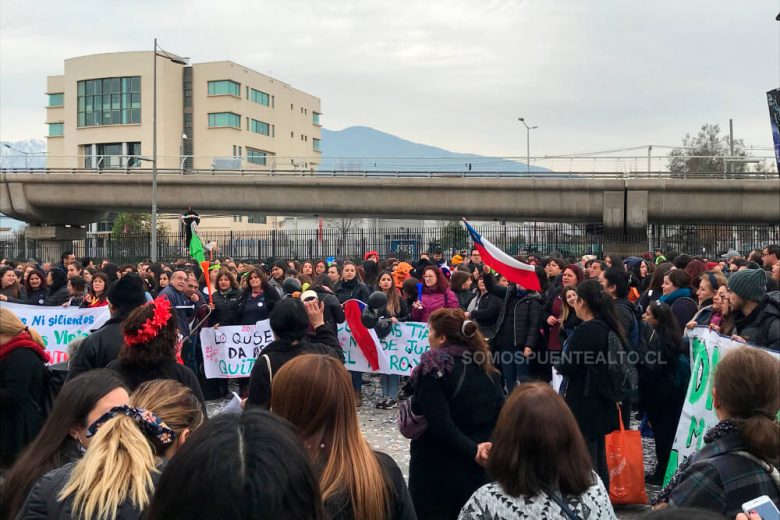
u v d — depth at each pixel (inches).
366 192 1628.9
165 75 3107.8
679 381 265.1
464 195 1581.0
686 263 415.2
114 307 213.9
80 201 1759.4
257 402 182.1
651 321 267.4
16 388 199.8
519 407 113.3
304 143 3890.3
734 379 115.0
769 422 110.9
